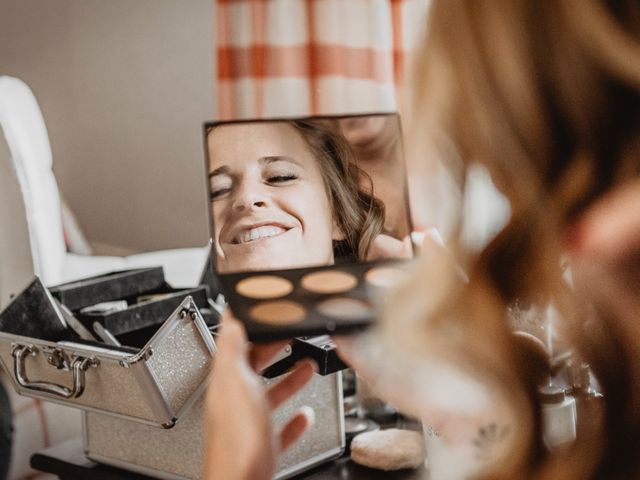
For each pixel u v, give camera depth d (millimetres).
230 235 684
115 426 958
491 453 408
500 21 322
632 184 327
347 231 687
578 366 565
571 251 339
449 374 387
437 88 338
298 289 628
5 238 1371
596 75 319
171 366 838
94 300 1022
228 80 1868
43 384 932
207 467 455
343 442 952
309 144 699
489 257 354
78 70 2059
